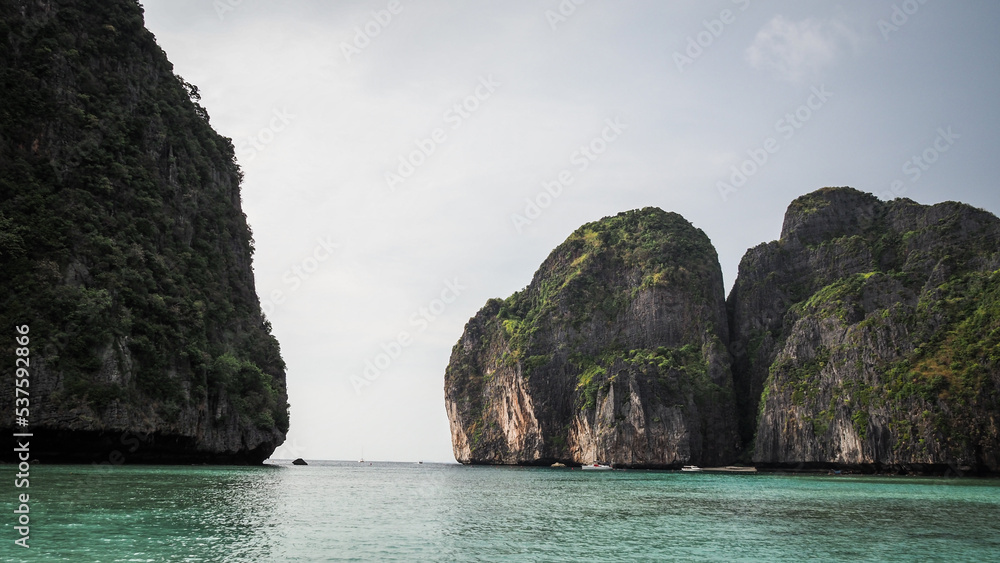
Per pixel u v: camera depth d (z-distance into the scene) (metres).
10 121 78.56
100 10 95.81
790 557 33.59
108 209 84.00
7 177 76.19
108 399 71.06
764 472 130.38
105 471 64.25
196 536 34.09
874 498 64.06
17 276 70.44
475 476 113.75
